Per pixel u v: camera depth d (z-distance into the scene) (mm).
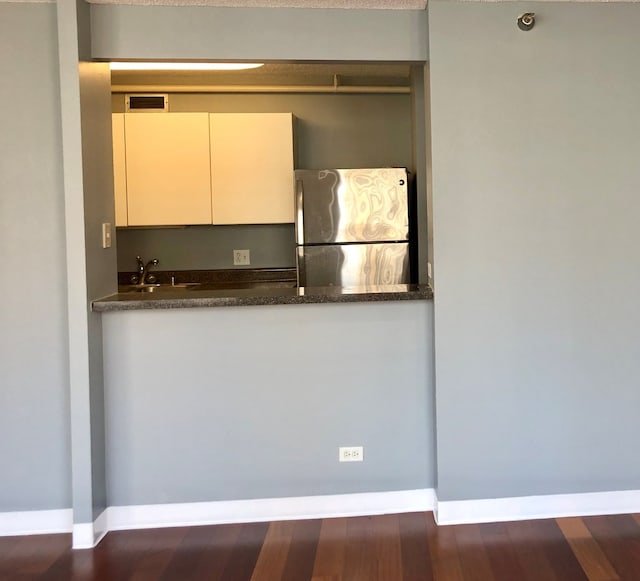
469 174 2695
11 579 2361
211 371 2777
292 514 2828
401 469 2859
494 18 2666
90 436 2605
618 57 2711
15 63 2627
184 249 4680
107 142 2855
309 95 4613
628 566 2365
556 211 2727
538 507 2793
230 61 2736
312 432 2824
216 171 4297
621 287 2764
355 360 2818
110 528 2773
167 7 2660
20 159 2650
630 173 2738
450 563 2408
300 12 2695
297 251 3924
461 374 2738
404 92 4566
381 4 2676
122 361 2752
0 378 2699
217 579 2324
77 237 2561
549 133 2709
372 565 2402
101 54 2650
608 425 2795
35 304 2688
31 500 2740
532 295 2742
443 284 2713
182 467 2793
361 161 4645
